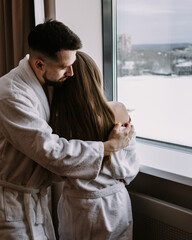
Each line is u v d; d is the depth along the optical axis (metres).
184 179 1.56
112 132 1.29
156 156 1.81
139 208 1.67
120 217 1.42
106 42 1.99
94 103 1.26
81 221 1.40
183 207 1.53
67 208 1.44
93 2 1.90
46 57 1.18
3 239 1.31
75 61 1.27
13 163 1.31
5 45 1.98
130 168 1.46
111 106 1.40
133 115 2.05
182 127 1.87
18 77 1.25
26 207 1.33
